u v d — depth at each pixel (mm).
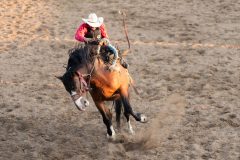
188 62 16625
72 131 11828
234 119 12156
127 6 24469
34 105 13422
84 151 10828
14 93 14328
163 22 21641
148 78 15289
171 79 15156
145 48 18234
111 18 22500
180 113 12641
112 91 10492
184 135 11422
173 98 13633
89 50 10602
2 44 19016
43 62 17109
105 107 11016
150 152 10688
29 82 15242
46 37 19859
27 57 17625
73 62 10688
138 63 16672
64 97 13984
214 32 20062
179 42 18875
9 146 11117
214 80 14914
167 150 10750
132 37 19656
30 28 21062
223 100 13398
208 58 16953
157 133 11539
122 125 12078
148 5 24609
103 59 10492
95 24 10766
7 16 22797
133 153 10672
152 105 13250
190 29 20500
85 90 10516
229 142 11039
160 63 16625
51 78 15570
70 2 25328
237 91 14016
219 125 11867
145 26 21141
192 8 23859
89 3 25188
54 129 11953
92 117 12617
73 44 18953
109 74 10359
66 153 10734
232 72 15562
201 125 11906
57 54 17891
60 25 21516
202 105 13094
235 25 20984
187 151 10672
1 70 16375
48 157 10602
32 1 25375
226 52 17531
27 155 10711
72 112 12945
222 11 23203
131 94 14008
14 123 12273
